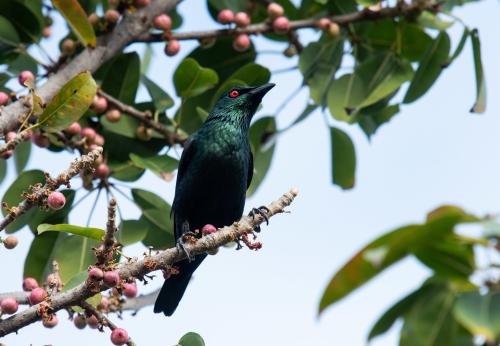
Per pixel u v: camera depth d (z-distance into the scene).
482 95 12.09
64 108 9.43
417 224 6.02
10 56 12.36
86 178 12.16
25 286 9.44
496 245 6.19
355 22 13.67
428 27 13.53
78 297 8.52
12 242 9.31
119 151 12.74
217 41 13.80
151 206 12.49
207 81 12.70
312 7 14.15
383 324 6.82
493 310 5.83
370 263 6.12
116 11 12.12
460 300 5.95
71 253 11.58
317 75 13.27
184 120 13.55
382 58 13.30
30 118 10.66
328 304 6.25
